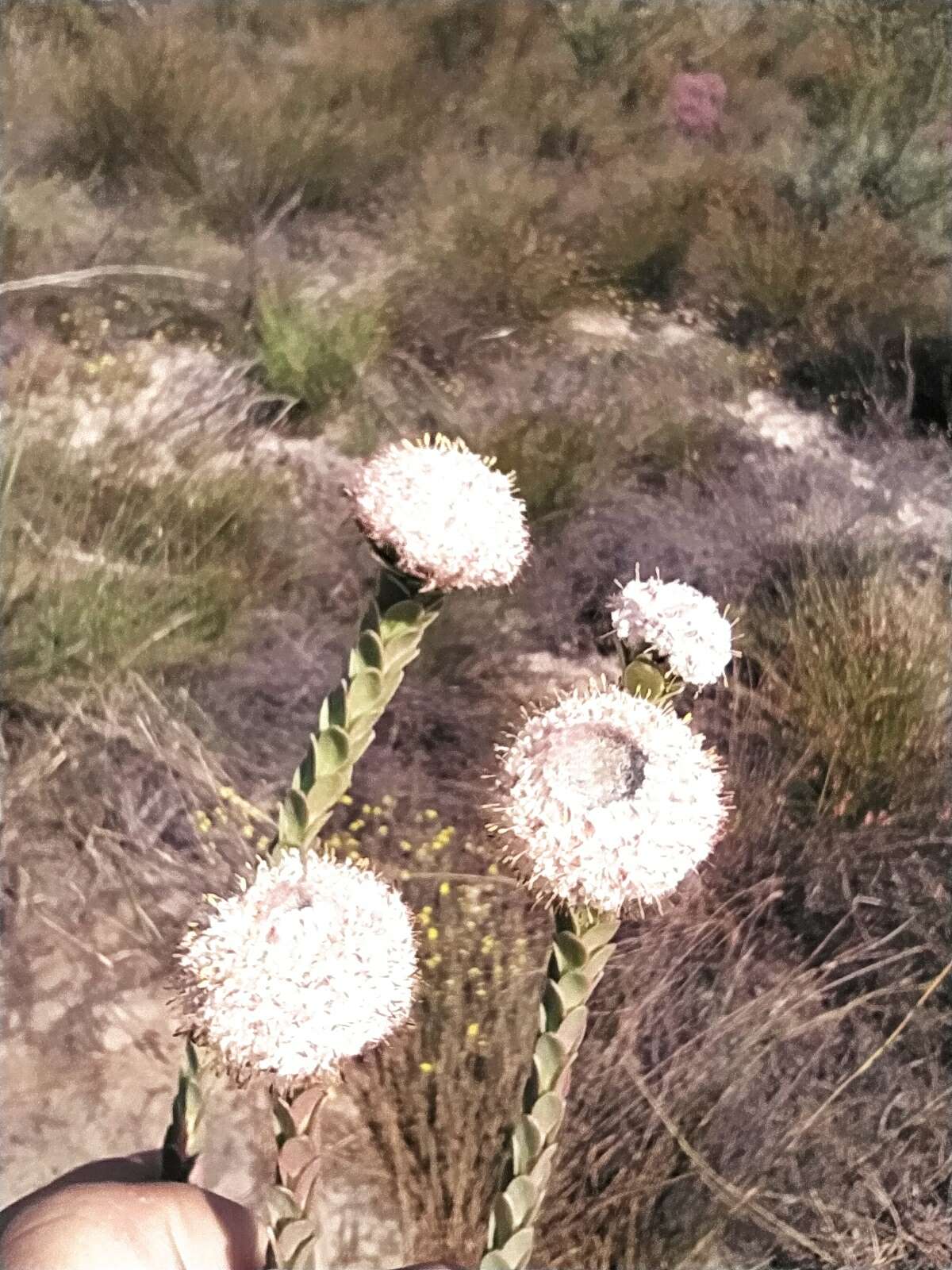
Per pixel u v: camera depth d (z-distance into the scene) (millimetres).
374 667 167
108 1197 169
